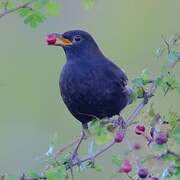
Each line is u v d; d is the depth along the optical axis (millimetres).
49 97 18703
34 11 11336
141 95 11047
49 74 19031
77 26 19375
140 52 19594
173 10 19938
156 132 10508
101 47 19781
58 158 11352
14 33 19328
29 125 18172
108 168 16125
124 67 19344
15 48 19266
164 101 16875
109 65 12203
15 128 18141
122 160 10570
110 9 19906
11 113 18438
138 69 19219
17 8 11188
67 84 12203
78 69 12172
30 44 19266
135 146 10789
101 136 11164
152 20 19938
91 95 12125
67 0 19406
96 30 19828
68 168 10906
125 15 19969
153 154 10555
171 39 11109
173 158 10484
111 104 12172
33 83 18922
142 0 20047
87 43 12328
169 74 10945
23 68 19109
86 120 12359
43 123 18297
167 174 10531
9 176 10555
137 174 10516
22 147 17828
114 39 19844
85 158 10867
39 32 19281
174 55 10969
